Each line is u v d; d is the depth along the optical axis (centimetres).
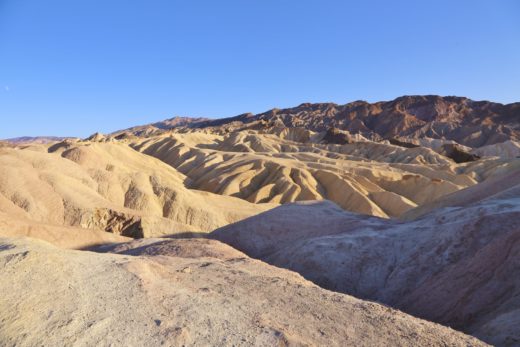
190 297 835
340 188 5684
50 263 822
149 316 717
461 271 1302
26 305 674
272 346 669
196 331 692
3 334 599
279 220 2525
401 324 827
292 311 849
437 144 15050
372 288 1598
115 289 802
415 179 5981
